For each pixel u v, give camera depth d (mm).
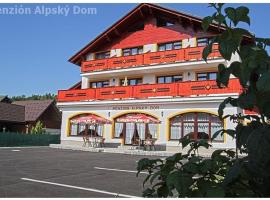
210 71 24000
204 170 1662
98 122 25406
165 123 23984
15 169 13391
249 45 1644
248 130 1685
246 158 1598
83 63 30250
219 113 1788
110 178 11430
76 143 28547
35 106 46531
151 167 1920
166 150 23531
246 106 1620
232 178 1521
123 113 26156
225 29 1602
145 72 27125
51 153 22094
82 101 28297
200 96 22344
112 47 30078
